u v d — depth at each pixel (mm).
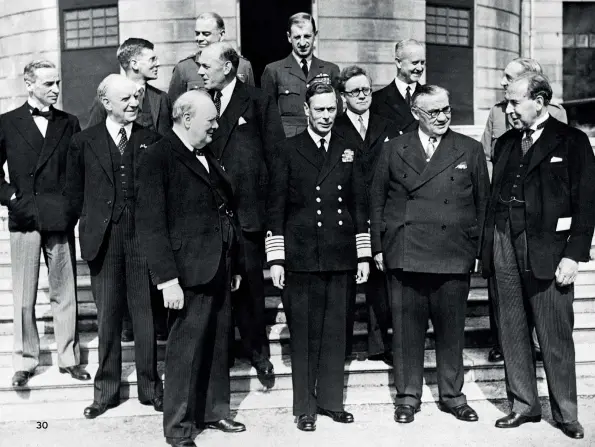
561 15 12258
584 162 4230
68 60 10445
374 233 4602
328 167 4406
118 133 4609
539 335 4352
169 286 3936
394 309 4594
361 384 5016
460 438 4242
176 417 4070
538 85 4250
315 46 9797
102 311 4566
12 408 4730
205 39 5520
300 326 4414
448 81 10961
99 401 4645
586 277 5961
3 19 10914
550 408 4754
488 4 11219
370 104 5297
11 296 5844
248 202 4789
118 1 9852
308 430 4359
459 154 4465
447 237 4418
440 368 4605
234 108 4840
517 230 4344
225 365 4371
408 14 10148
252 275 4871
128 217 4520
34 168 4840
